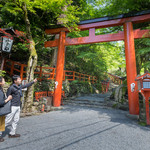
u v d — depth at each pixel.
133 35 5.05
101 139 2.51
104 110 5.67
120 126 3.39
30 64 4.86
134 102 4.54
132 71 4.75
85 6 8.30
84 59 12.47
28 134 2.66
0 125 2.23
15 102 2.46
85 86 10.80
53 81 7.64
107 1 6.43
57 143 2.27
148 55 7.18
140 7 5.20
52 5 4.93
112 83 18.47
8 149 1.99
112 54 11.34
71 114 4.80
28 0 4.28
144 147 2.23
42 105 5.04
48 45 6.57
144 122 3.62
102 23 5.60
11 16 5.81
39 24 6.35
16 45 7.62
